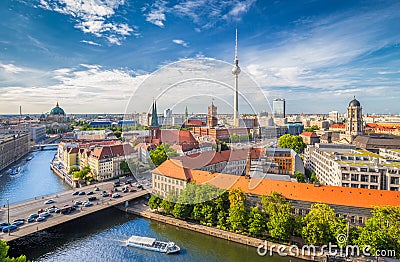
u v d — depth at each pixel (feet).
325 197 158.30
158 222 192.13
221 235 167.73
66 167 359.25
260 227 159.02
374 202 150.10
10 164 409.90
